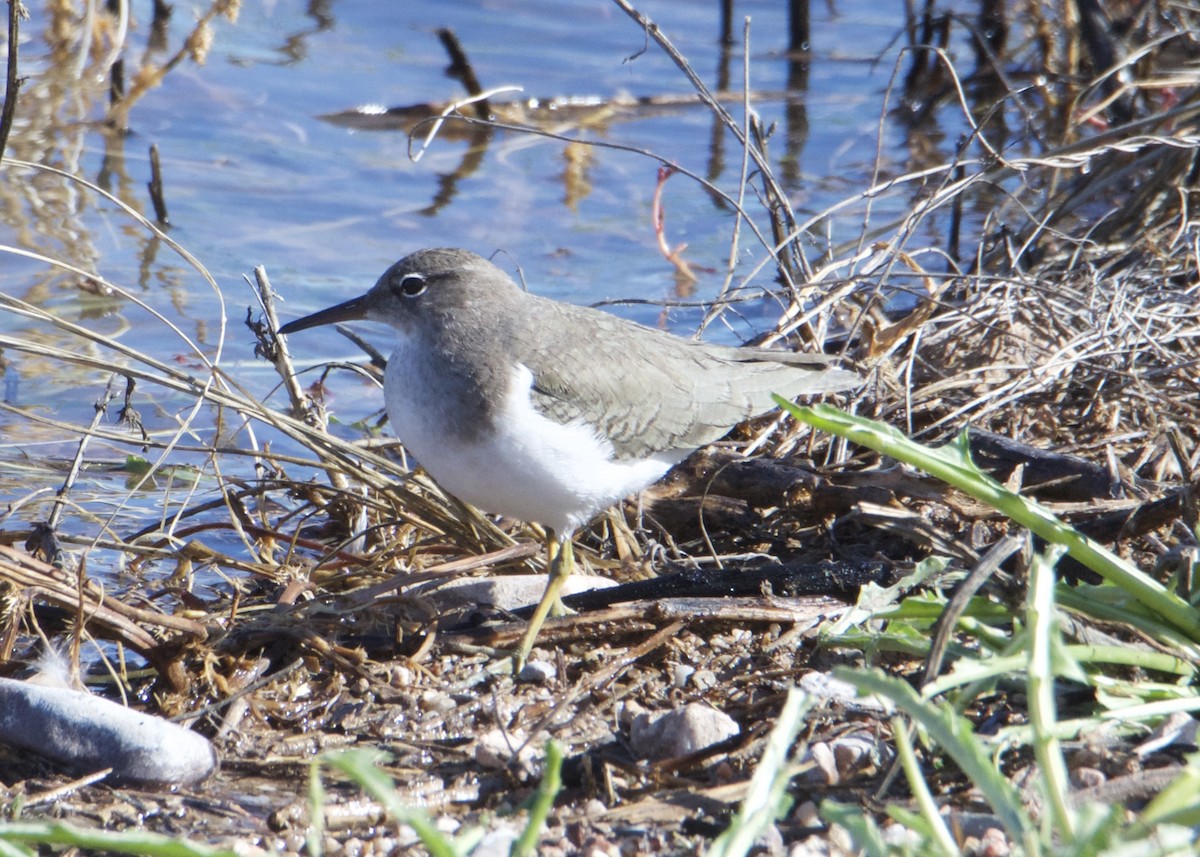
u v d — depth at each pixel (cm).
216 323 1540
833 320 1505
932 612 842
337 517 1184
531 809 725
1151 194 1537
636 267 1703
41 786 764
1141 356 1267
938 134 2053
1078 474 1062
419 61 2245
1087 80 1939
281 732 843
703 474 1143
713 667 898
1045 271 1498
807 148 2019
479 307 991
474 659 925
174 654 898
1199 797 591
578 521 1001
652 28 1347
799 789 728
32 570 895
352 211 1822
